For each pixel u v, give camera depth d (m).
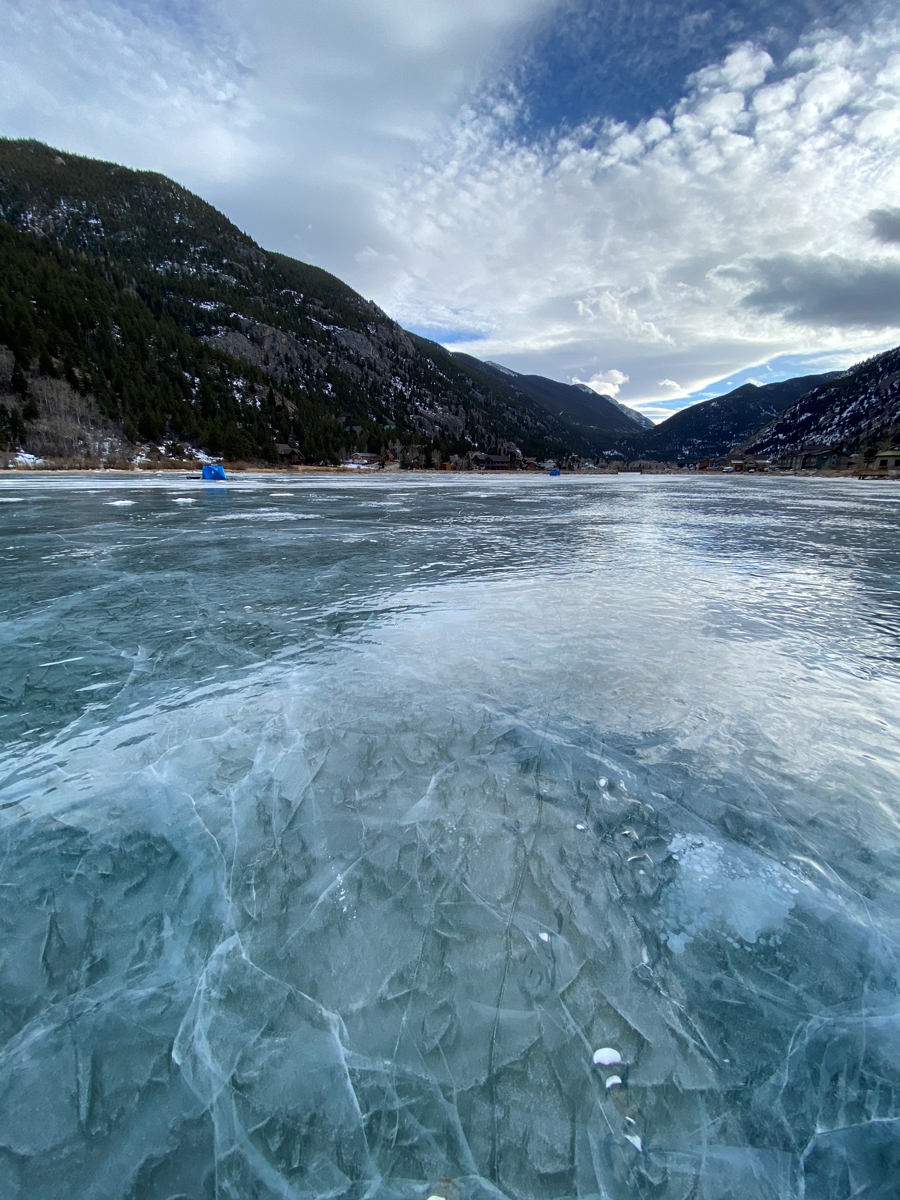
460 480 43.41
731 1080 1.35
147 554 8.20
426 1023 1.47
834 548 9.45
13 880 1.93
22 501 16.31
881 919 1.80
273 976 1.60
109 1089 1.33
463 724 3.04
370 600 5.67
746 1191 1.15
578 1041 1.43
